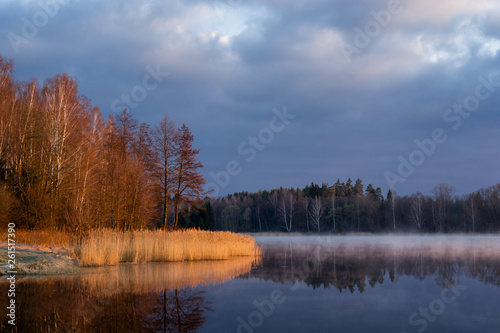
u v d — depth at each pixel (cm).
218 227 10894
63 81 3544
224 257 2945
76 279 1745
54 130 3419
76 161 3588
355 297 1479
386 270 2244
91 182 3453
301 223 10100
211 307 1284
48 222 2988
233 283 1756
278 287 1675
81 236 2603
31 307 1214
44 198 3052
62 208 3127
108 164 3450
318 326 1074
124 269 2147
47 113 3456
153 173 3672
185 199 3766
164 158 3722
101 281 1711
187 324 1074
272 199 10950
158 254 2677
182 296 1443
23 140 3444
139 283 1689
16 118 3631
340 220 9719
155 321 1095
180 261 2670
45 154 3572
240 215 10888
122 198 3300
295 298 1449
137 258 2559
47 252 2258
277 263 2617
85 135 3934
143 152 3984
